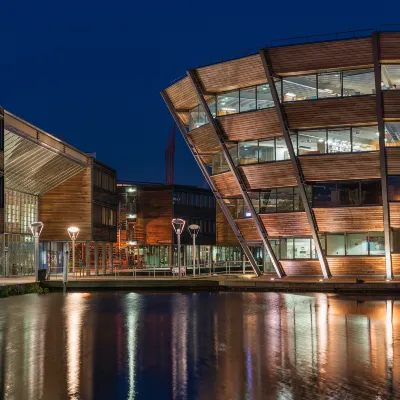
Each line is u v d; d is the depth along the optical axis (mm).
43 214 55438
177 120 47000
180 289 42344
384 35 37156
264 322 23734
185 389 13258
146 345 18578
